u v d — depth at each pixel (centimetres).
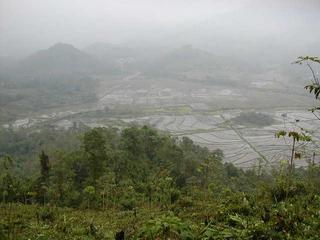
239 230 853
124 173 3662
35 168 4869
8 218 1844
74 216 1966
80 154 3469
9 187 3092
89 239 1123
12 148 6775
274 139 7706
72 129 8112
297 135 1089
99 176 3303
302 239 802
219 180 3394
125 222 1547
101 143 3509
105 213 2133
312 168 1387
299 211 995
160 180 2973
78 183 3381
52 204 2850
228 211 1162
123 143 4156
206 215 1214
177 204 1761
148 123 9544
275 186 1345
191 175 3894
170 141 4456
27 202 3089
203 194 2181
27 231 1472
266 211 1038
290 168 1382
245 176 4119
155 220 809
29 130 8538
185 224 808
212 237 821
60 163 3338
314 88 863
